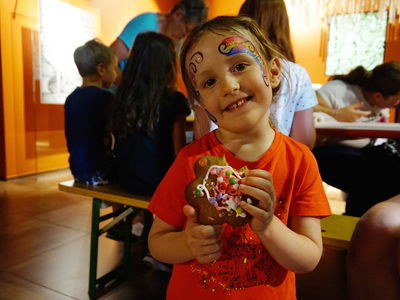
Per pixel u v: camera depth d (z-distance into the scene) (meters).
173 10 4.49
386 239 1.01
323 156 2.28
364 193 2.23
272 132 0.85
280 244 0.70
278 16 1.48
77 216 3.05
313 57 5.75
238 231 0.80
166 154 1.85
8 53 4.09
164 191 0.85
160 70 1.83
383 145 2.25
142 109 1.81
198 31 0.80
